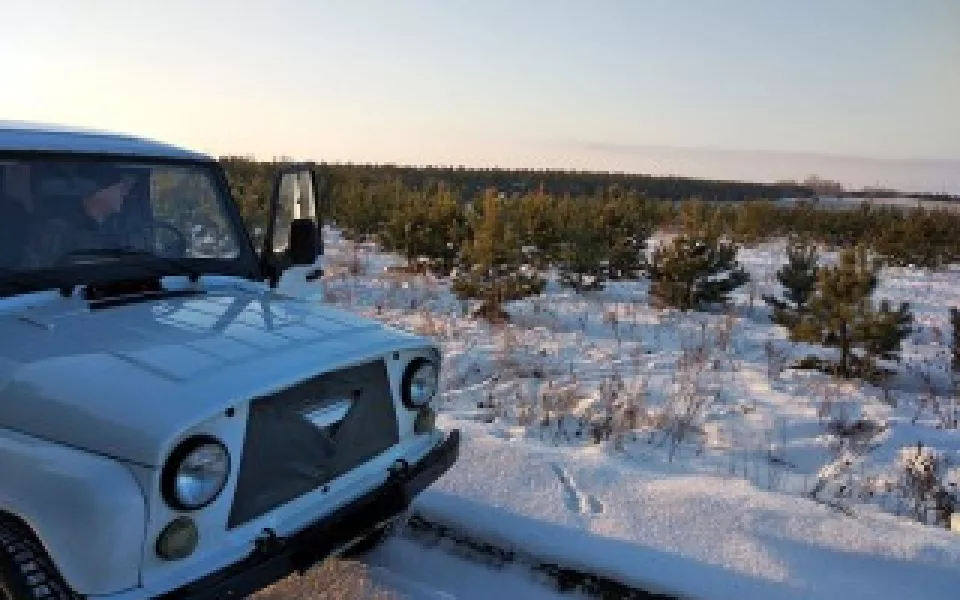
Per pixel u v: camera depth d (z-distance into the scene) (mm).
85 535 2447
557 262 17328
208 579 2643
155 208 3922
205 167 4219
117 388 2668
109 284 3520
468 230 16344
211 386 2711
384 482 3330
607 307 13086
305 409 2996
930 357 10430
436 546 4090
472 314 11719
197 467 2568
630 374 8320
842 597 3549
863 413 7328
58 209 3559
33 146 3537
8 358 2877
